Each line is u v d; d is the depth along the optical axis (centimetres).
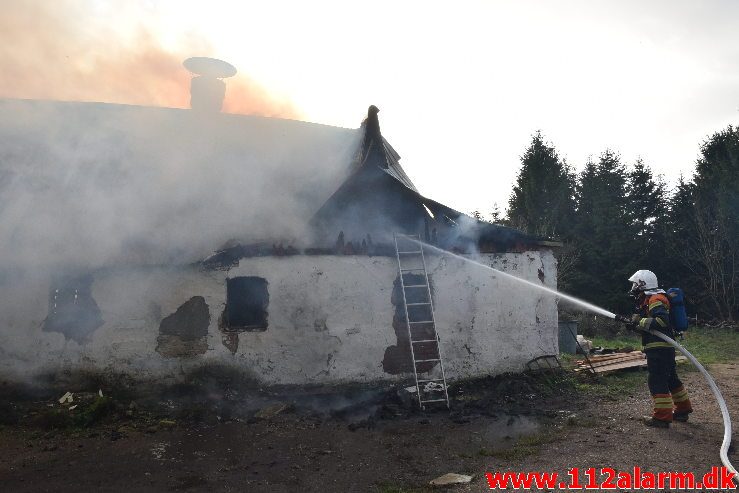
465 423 605
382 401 713
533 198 2775
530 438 529
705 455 448
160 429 587
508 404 689
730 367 944
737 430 522
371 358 761
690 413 600
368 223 801
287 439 555
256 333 735
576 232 2588
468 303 812
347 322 761
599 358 965
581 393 741
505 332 821
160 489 420
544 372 818
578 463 443
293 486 427
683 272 2316
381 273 783
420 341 776
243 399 702
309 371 740
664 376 545
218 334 727
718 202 2067
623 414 608
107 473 455
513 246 848
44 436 555
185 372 716
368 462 482
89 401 659
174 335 721
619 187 2786
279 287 749
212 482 436
